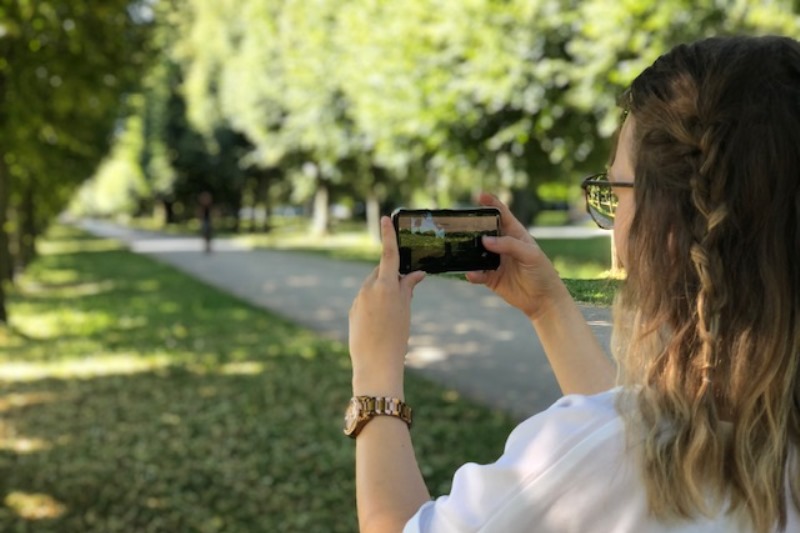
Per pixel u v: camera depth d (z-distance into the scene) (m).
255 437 6.58
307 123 28.39
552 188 19.20
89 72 11.49
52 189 25.95
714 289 0.91
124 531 4.78
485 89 14.03
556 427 0.93
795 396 0.91
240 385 8.49
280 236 43.50
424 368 8.72
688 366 0.94
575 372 1.28
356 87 18.70
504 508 0.91
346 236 40.53
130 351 10.52
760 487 0.89
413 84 15.22
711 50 0.97
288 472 5.74
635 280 0.99
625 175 1.04
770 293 0.90
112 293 17.72
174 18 13.12
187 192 50.16
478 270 1.31
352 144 27.98
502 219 1.34
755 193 0.91
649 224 0.97
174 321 13.20
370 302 1.13
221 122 45.81
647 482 0.89
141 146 49.91
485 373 8.16
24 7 10.20
